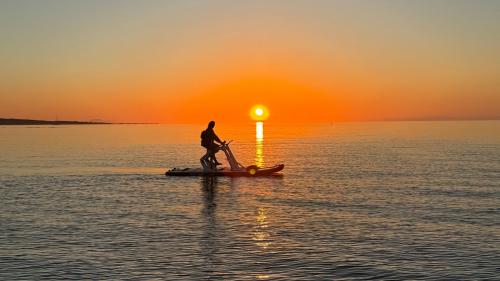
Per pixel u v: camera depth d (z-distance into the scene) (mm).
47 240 19156
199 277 14969
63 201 28531
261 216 23859
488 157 62250
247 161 60406
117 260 16578
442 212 24750
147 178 40062
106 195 30859
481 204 27078
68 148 91188
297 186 34969
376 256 17000
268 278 14875
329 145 100375
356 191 32438
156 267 15867
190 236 19812
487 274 15141
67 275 15117
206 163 42906
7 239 19312
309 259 16703
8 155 70375
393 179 39312
